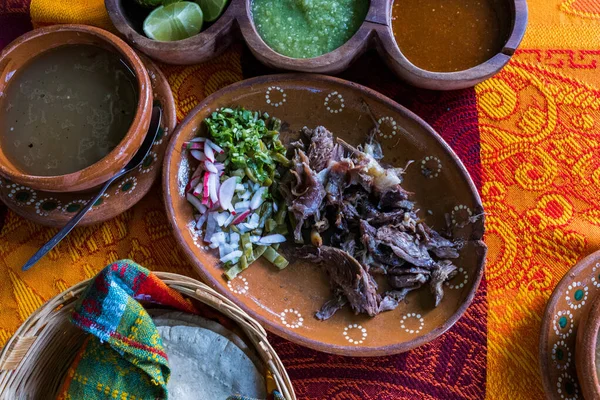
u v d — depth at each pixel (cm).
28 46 60
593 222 64
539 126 66
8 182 60
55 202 61
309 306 61
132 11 65
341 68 63
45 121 60
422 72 61
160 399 53
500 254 64
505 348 62
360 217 62
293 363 61
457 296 60
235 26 63
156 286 55
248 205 62
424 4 65
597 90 66
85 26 60
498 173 65
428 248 61
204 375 56
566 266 63
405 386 61
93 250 63
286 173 63
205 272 58
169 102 62
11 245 63
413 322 60
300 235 62
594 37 67
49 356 56
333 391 61
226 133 61
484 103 66
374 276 62
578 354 56
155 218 64
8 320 62
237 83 61
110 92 61
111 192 61
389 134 63
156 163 62
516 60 67
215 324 57
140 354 52
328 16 64
